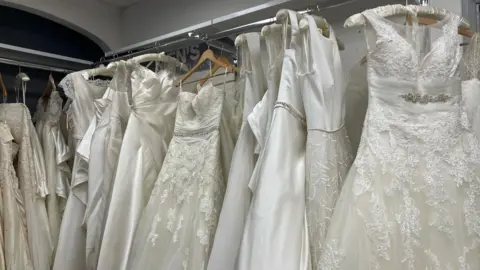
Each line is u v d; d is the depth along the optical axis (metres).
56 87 2.23
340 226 0.93
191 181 1.36
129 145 1.51
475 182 0.96
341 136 1.08
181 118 1.48
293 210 1.00
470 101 1.08
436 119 0.99
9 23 2.20
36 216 1.84
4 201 1.74
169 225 1.35
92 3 2.35
